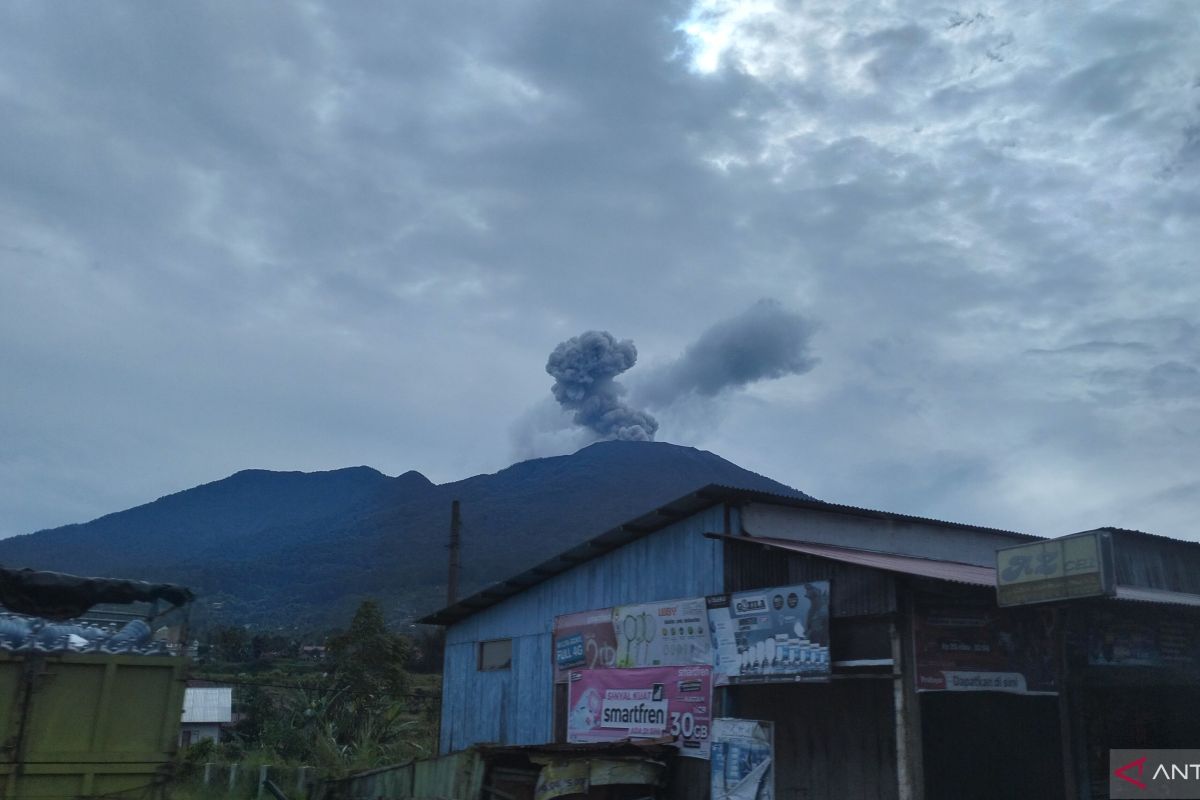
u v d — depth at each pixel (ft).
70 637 36.45
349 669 141.38
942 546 68.85
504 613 73.20
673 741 53.93
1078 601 39.37
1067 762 43.73
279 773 67.72
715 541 55.57
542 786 47.88
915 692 41.81
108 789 34.47
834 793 47.80
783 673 47.73
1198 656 50.08
